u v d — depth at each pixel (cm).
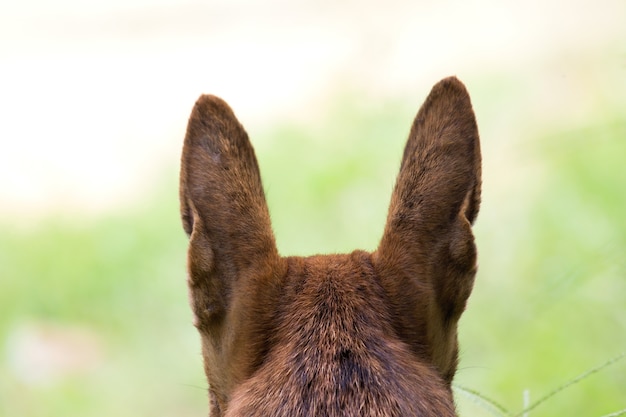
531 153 1354
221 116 580
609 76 1342
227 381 570
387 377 540
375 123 1530
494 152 1490
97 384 1255
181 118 2011
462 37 2081
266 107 1964
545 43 2011
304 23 2317
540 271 1153
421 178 576
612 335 982
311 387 539
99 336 1338
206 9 2427
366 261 584
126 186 1750
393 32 1972
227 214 572
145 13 2456
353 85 1614
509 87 1659
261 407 536
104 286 1379
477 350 1085
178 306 1327
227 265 572
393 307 566
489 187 1402
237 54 2239
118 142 1873
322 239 1365
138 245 1416
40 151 1895
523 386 981
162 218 1478
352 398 534
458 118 580
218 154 578
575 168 1242
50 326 1354
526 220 1259
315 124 1628
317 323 558
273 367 550
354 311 561
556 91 1623
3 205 1669
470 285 570
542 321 1022
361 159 1462
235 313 567
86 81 2209
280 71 2125
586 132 1184
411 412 530
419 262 570
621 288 964
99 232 1471
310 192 1423
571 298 1009
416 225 573
